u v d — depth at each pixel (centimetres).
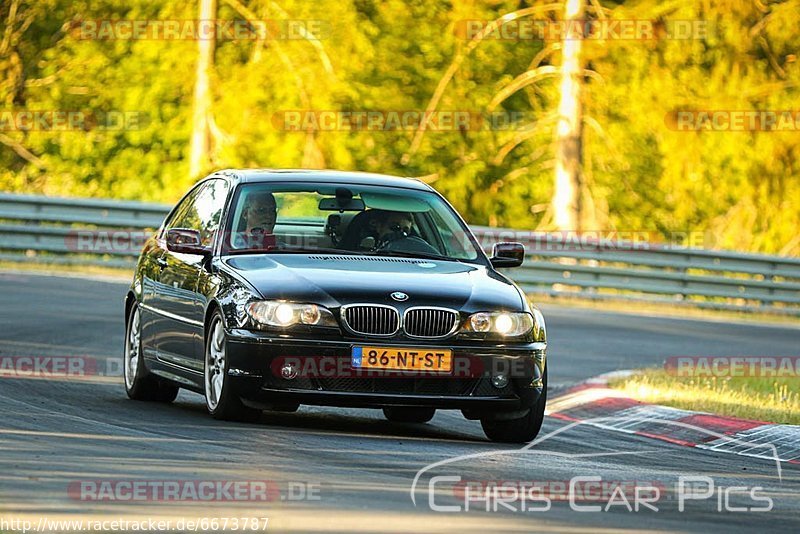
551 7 6669
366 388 2106
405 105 7438
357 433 2175
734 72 6944
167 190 7619
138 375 2498
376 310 2109
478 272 2289
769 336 4859
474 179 7644
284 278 2147
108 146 7694
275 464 1758
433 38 7519
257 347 2091
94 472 1630
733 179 7462
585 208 7444
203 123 7075
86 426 2027
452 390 2128
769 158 7369
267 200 2344
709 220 7738
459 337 2127
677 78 6969
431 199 2448
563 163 6612
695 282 5700
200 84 7081
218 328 2170
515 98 7788
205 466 1712
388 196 2412
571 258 5616
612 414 2691
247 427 2112
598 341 4278
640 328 4762
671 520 1543
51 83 7706
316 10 6988
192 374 2289
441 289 2159
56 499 1465
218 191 2444
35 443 1819
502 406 2148
